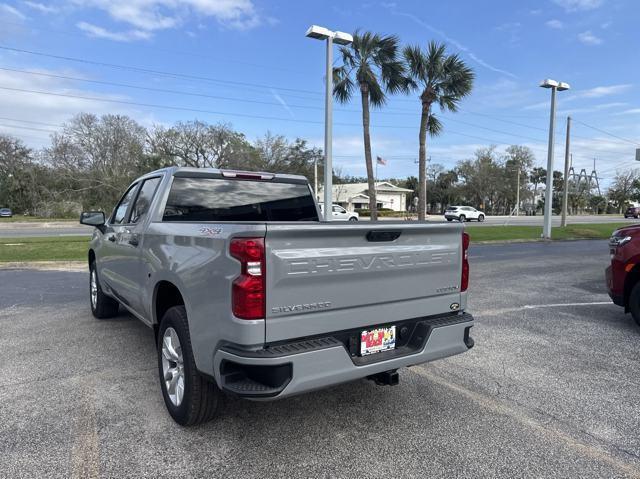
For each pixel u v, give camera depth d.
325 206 15.22
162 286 3.65
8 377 4.18
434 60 20.14
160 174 4.38
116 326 5.93
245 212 4.63
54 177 48.97
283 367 2.57
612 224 37.19
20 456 2.86
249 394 2.54
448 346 3.34
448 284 3.47
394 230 3.04
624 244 6.06
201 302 2.86
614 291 6.19
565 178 31.64
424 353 3.19
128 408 3.56
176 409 3.28
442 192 93.19
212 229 2.88
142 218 4.28
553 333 5.85
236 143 49.31
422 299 3.31
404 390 4.00
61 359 4.68
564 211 31.56
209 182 4.42
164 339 3.44
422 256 3.27
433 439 3.15
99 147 50.16
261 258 2.54
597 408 3.68
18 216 55.88
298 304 2.67
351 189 79.00
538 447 3.06
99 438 3.10
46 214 46.88
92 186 47.19
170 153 48.12
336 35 14.90
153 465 2.78
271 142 52.53
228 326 2.61
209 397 3.11
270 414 3.50
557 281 9.97
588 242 21.86
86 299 7.78
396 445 3.06
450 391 3.99
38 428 3.23
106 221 5.60
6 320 6.27
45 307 7.12
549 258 14.46
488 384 4.16
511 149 91.25
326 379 2.71
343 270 2.83
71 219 44.66
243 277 2.54
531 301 7.84
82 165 49.75
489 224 38.62
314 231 2.68
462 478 2.70
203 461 2.83
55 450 2.93
